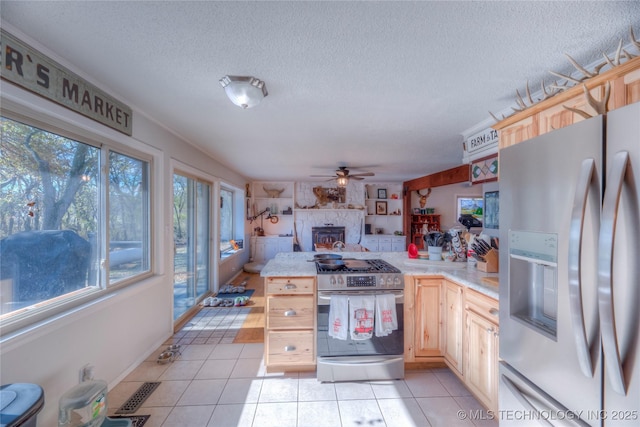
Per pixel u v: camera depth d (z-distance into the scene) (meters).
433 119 2.52
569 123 1.35
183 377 2.27
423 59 1.55
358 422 1.80
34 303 1.54
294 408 1.92
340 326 2.18
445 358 2.31
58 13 1.20
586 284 0.97
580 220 0.96
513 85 1.86
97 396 1.59
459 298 2.10
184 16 1.21
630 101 1.09
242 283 5.25
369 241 7.29
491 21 1.23
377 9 1.17
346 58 1.54
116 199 2.19
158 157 2.70
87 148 1.90
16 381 1.38
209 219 4.52
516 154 1.34
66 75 1.62
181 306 3.50
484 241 2.41
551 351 1.15
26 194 1.50
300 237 7.38
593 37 1.34
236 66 1.63
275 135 3.05
